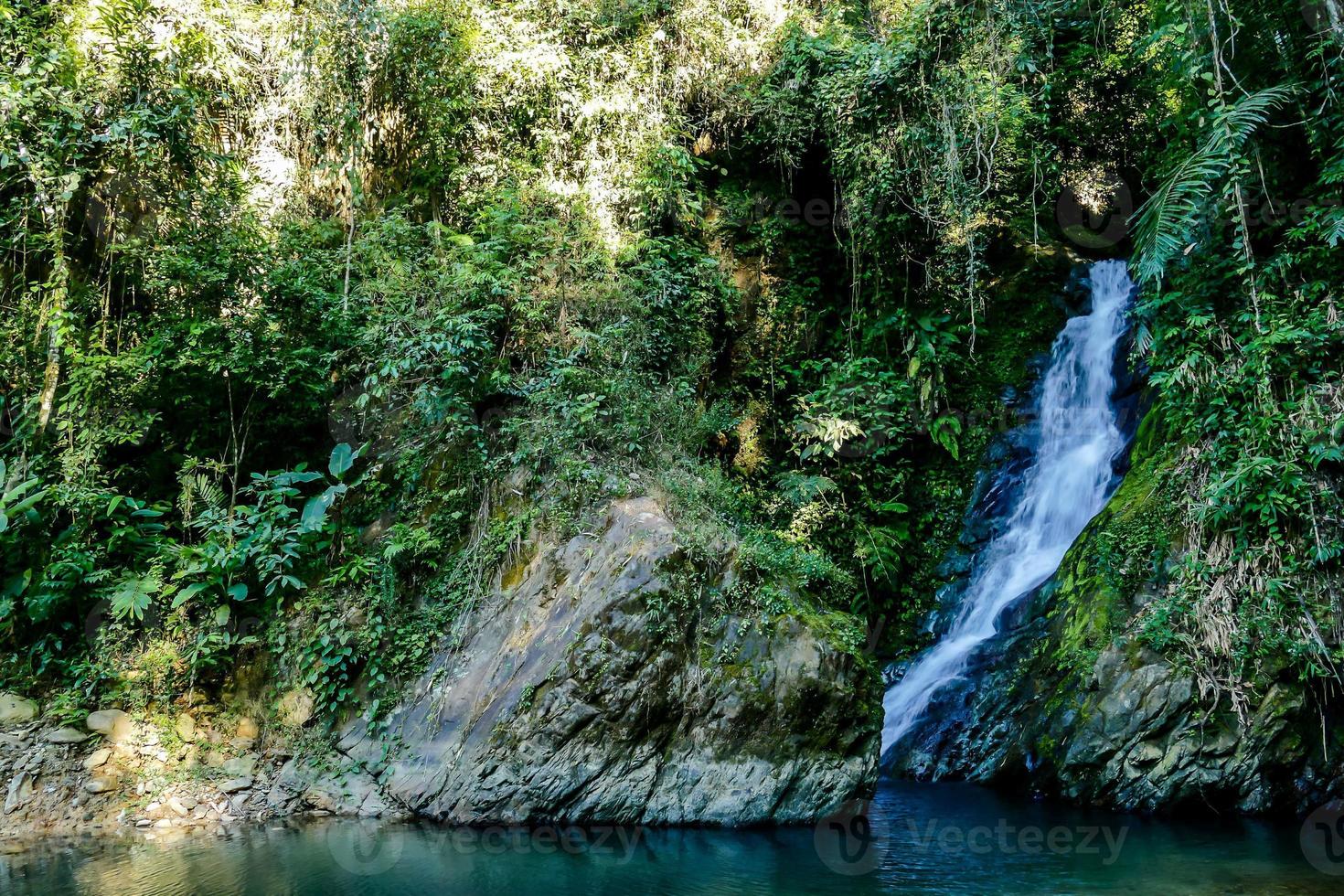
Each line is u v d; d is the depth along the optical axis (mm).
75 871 5465
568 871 5461
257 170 10078
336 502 8656
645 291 9750
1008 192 11336
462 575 7883
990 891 5023
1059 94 11375
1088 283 11375
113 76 8430
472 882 5234
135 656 7508
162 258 8344
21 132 7895
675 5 11000
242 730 7391
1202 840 6008
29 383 8375
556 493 8016
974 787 7715
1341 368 7191
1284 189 7875
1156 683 6906
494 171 10352
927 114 9336
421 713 7203
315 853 5836
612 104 10484
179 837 6266
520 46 10492
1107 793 6895
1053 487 10188
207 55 9625
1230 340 7742
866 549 10062
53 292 8320
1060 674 7660
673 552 7074
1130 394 10023
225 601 7887
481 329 8523
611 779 6508
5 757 6684
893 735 8711
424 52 10188
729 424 10016
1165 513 7781
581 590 7156
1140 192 12312
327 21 9922
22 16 8320
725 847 6012
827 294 11398
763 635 6980
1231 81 7875
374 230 9508
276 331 8430
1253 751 6613
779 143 11172
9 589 7512
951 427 10711
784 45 10914
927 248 10891
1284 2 7391
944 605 10211
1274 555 7020
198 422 8852
